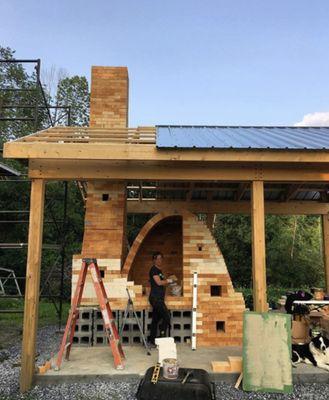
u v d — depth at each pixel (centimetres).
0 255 1706
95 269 574
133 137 631
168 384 432
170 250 891
